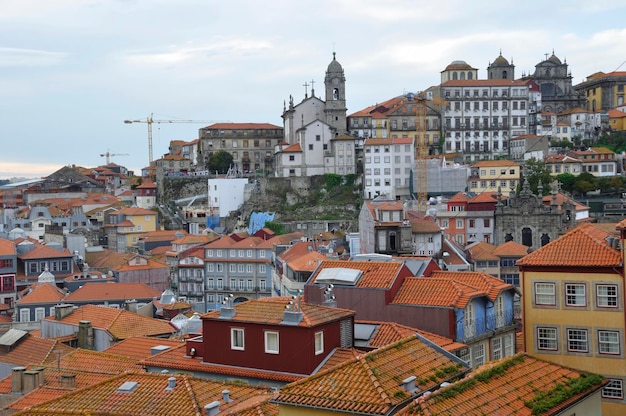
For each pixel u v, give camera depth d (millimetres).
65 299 123375
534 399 41688
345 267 73375
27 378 62344
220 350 60000
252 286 188625
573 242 69688
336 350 57938
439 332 65000
